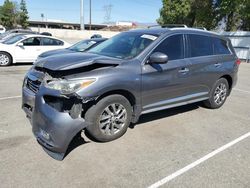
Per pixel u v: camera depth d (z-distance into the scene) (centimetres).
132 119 434
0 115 502
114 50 462
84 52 478
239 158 380
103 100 379
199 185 313
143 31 498
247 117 562
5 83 780
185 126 491
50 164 339
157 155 377
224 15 2350
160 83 445
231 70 604
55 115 338
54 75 362
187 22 2862
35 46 1188
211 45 559
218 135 458
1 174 314
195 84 520
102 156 365
